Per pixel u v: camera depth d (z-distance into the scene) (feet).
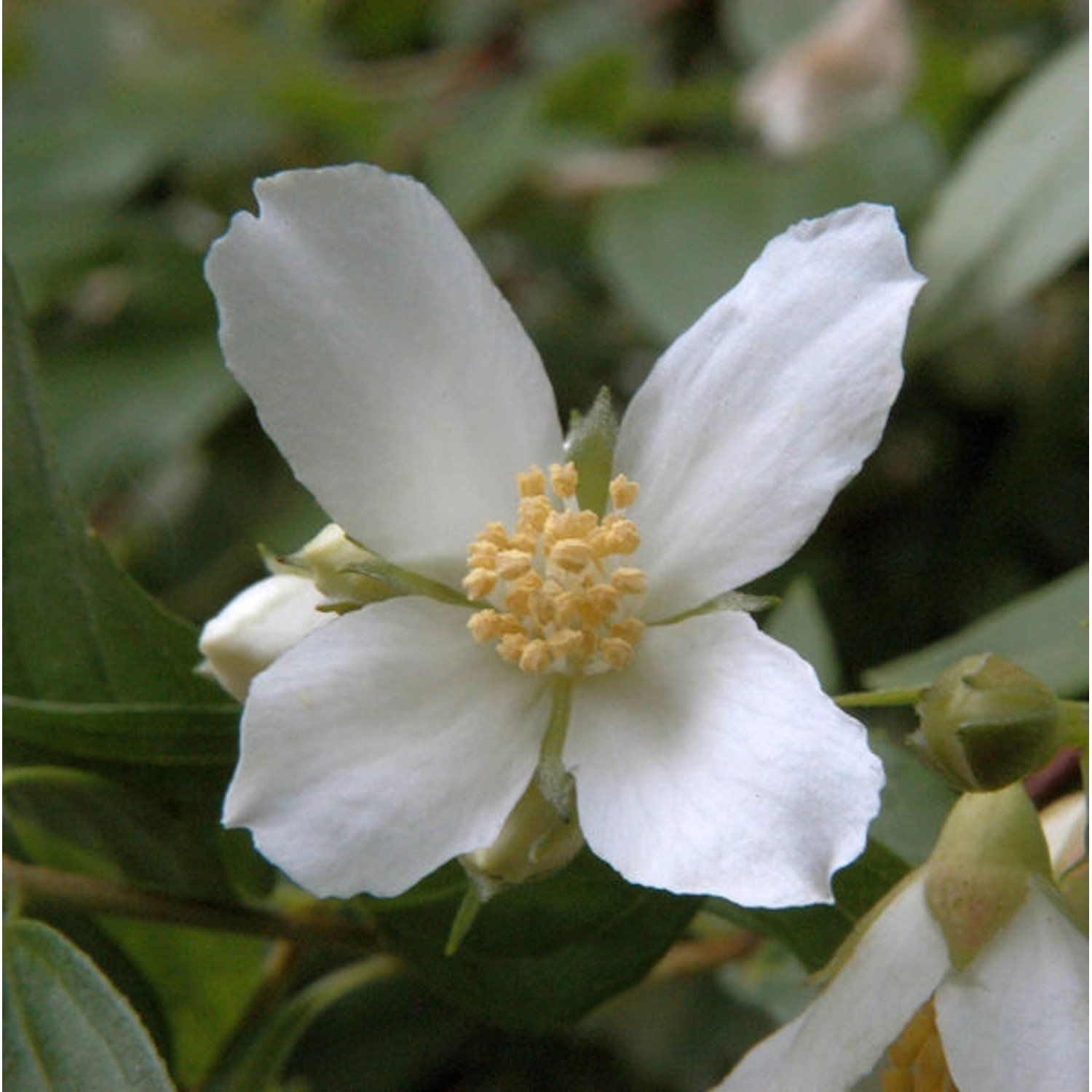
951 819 0.48
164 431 0.72
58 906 0.53
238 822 0.46
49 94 0.95
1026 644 0.55
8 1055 0.49
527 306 0.81
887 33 0.78
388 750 0.47
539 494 0.49
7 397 0.54
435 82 0.94
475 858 0.47
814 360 0.48
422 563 0.49
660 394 0.49
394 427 0.49
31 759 0.53
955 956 0.47
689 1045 0.71
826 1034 0.47
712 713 0.47
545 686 0.49
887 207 0.47
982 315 0.64
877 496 0.73
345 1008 0.73
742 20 0.87
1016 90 0.77
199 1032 0.57
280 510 0.73
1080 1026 0.46
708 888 0.45
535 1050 0.73
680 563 0.49
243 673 0.50
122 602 0.54
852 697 0.48
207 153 0.85
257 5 1.03
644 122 0.85
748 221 0.72
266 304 0.48
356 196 0.49
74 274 0.78
